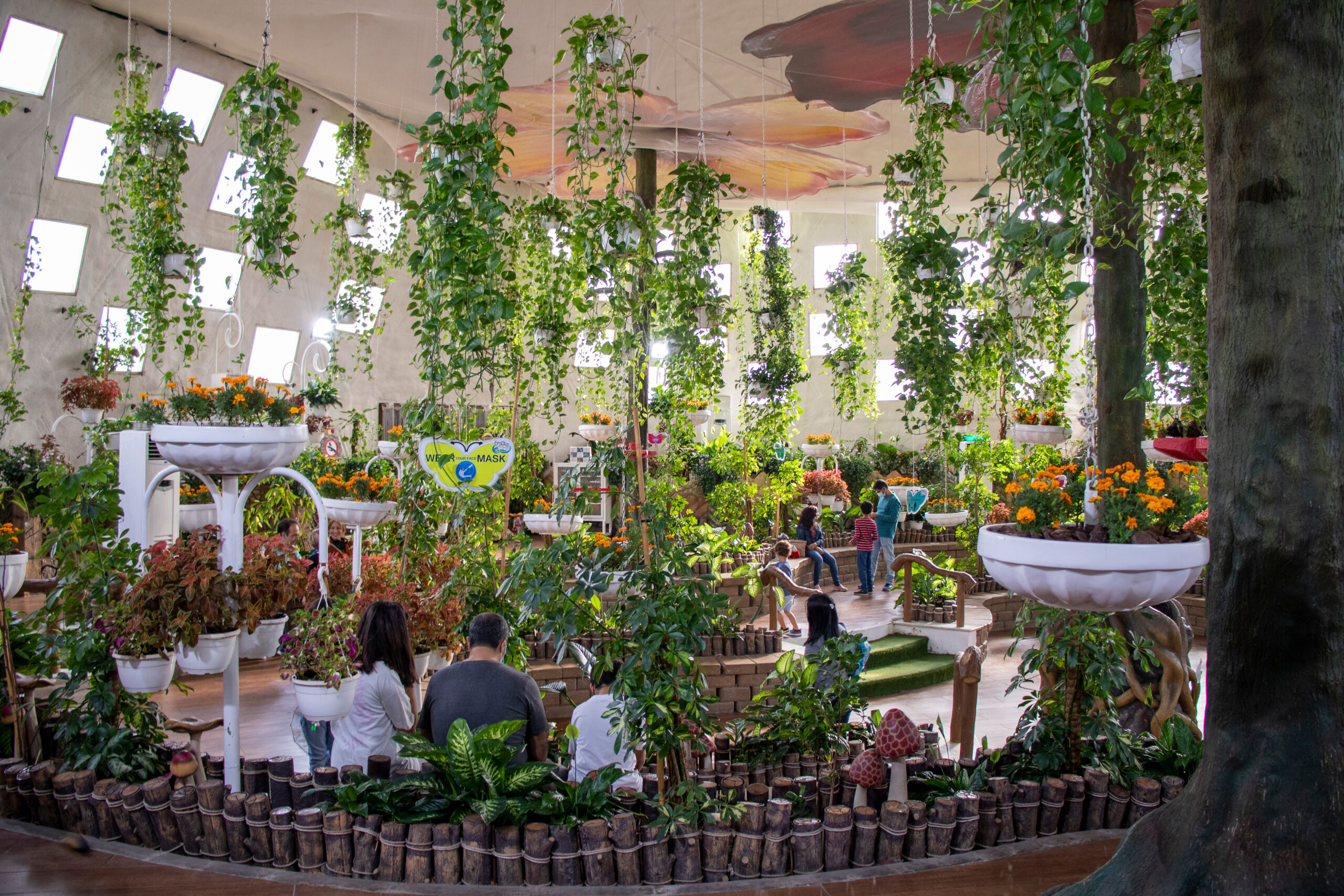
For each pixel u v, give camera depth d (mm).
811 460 14875
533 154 9922
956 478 12773
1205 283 4023
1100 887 2344
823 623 5250
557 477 15586
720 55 8039
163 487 6602
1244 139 2080
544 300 7055
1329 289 2035
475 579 5555
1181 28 3648
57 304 11062
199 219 11773
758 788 3244
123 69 10156
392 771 3602
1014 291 4953
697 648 3188
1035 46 2318
